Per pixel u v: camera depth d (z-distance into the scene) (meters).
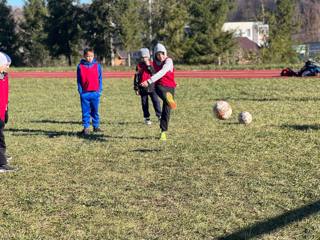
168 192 6.64
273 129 11.16
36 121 14.62
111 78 33.16
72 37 68.00
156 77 9.83
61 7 66.81
